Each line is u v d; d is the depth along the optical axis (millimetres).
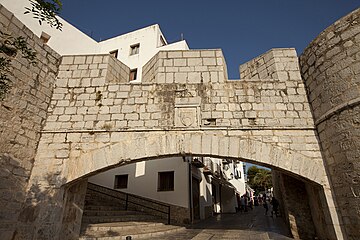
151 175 13352
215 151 5832
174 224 10844
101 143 6082
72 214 6305
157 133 6102
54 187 5676
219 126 6070
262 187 44625
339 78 5336
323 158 5613
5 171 5098
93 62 7098
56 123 6328
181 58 7031
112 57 7332
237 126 6047
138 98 6559
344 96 5164
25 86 5848
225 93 6492
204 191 16156
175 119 6215
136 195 13148
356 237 4691
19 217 5297
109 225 8047
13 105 5473
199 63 6926
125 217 9602
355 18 5312
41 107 6270
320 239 6426
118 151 5961
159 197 12711
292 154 5680
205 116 6234
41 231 5301
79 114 6434
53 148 6051
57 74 6941
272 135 5918
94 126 6277
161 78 6781
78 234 6562
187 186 12445
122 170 14125
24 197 5496
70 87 6785
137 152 5930
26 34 6059
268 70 6996
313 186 5949
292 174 5652
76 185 6566
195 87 6613
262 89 6496
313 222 6973
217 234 8570
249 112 6227
